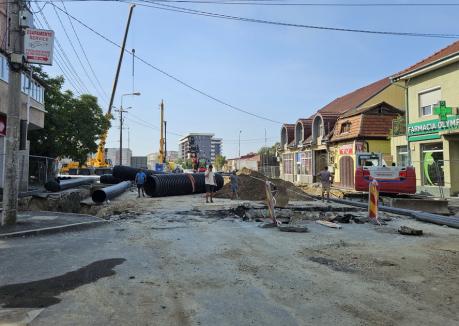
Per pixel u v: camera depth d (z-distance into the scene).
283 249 8.53
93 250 8.38
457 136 21.62
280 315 4.86
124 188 26.33
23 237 9.80
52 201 17.59
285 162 48.44
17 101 11.05
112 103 38.88
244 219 12.94
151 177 24.28
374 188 12.70
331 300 5.39
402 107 36.06
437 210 16.45
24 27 11.00
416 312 4.95
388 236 10.17
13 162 10.96
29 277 6.44
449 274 6.61
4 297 5.51
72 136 33.31
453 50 23.06
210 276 6.50
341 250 8.45
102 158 48.12
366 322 4.64
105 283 6.14
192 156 45.00
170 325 4.57
